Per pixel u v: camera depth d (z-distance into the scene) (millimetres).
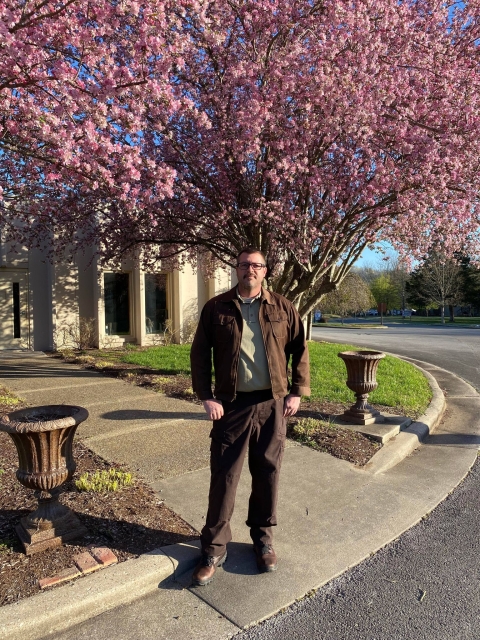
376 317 64062
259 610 2537
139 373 9109
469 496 4070
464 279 44719
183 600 2611
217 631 2377
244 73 6168
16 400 6578
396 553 3141
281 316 2924
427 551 3174
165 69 4535
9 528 3107
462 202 6867
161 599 2619
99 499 3568
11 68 4125
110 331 13680
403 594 2715
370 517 3588
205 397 2854
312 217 7570
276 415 2891
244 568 2904
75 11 4426
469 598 2686
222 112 6664
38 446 2812
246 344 2848
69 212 8453
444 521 3605
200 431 5441
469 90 6445
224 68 6812
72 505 3438
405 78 6402
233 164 7168
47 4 4039
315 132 6422
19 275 12523
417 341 19141
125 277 13906
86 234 11578
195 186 7473
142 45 4375
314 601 2639
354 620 2492
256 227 7480
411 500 3920
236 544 3162
